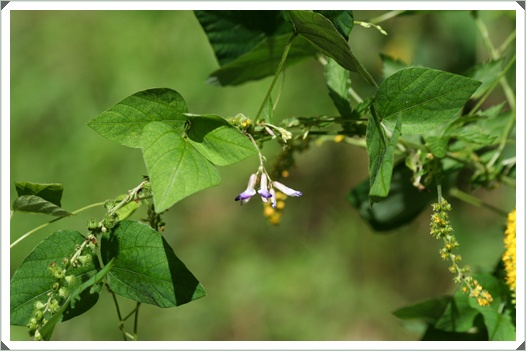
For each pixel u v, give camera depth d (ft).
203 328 5.57
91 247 2.29
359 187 2.81
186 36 5.61
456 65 3.10
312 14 2.22
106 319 5.24
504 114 2.65
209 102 5.50
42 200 2.33
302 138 2.48
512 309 2.48
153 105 2.25
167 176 2.15
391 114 2.31
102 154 5.49
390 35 4.62
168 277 2.30
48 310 2.30
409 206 2.77
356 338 5.53
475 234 5.10
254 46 2.70
